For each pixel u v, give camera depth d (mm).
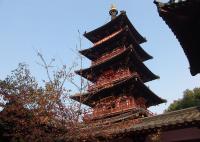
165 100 40781
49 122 14180
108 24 43969
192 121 13500
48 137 13805
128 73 38938
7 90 15000
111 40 43000
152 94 39281
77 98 15453
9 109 14375
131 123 17266
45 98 14141
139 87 37875
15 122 14500
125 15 41719
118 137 16062
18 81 15484
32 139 13781
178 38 10156
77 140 14469
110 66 41344
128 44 43562
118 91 38094
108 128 17234
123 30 40750
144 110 32656
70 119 14078
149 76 42906
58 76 14586
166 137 15523
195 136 14594
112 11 47094
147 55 44375
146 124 16375
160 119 17453
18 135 14047
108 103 35719
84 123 14867
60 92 14352
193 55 11039
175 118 15906
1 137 14805
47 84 14383
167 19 9125
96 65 40812
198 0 8305
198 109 16188
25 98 14625
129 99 36906
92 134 15102
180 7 8609
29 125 14055
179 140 15016
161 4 8734
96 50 44812
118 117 31375
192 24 9375
